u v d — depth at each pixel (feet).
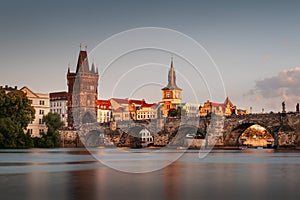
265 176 154.61
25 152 374.02
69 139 625.41
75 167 190.90
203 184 128.77
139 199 100.48
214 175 157.28
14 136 498.28
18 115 547.08
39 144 551.18
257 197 104.94
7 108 541.75
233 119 517.55
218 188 119.96
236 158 291.79
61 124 644.69
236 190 116.47
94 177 147.23
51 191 111.86
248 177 151.12
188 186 123.85
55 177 146.41
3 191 111.86
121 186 122.42
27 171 169.99
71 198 101.04
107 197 102.73
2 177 146.51
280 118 490.49
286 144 481.87
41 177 146.51
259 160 259.39
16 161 236.02
